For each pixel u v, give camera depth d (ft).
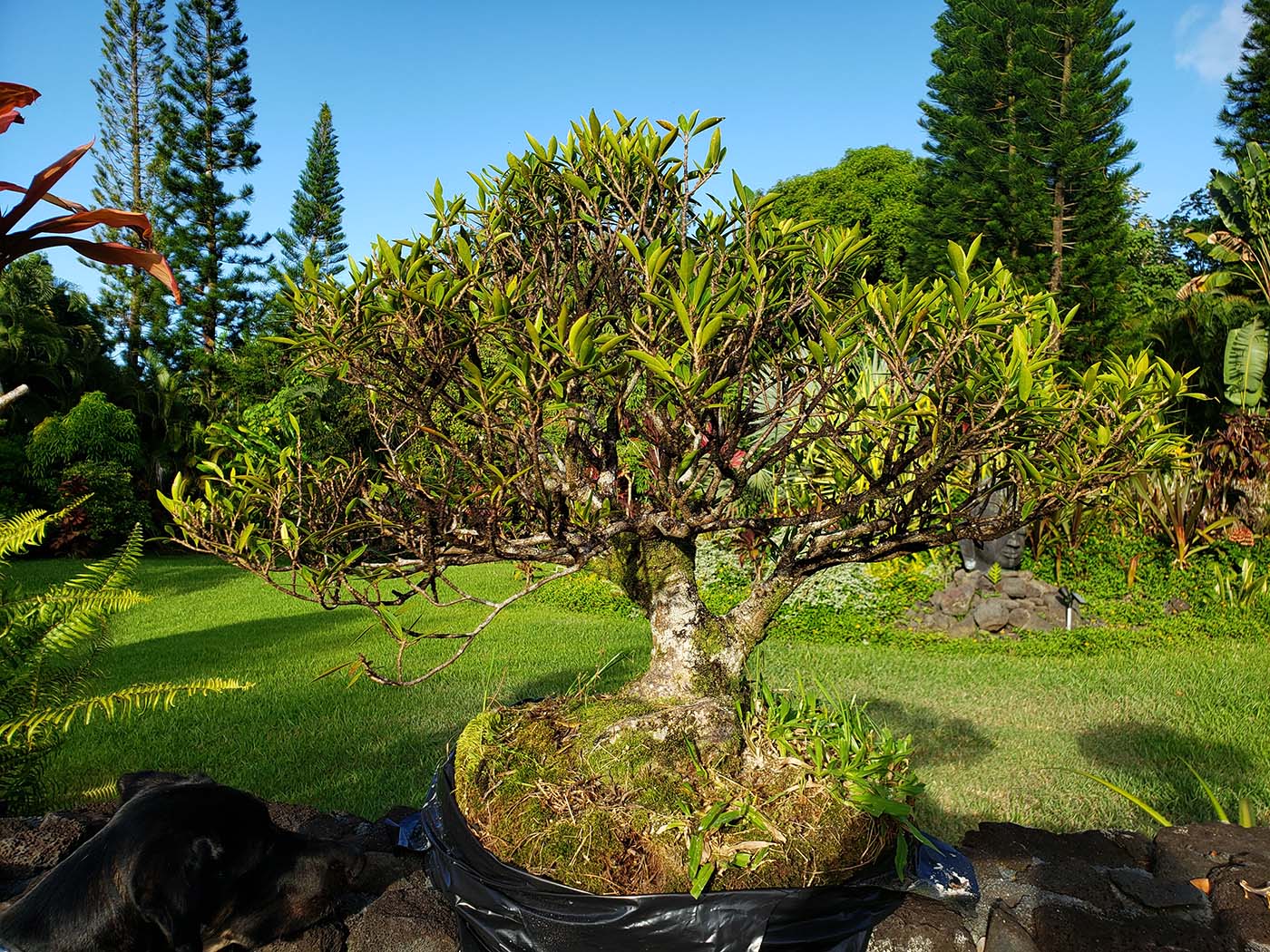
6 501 49.19
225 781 14.42
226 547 6.28
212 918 6.17
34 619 11.19
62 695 11.32
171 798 6.36
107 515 50.90
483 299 5.94
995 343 6.49
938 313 6.37
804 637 24.25
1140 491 26.81
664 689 7.77
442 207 7.08
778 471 8.09
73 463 52.47
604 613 28.48
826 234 6.72
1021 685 19.49
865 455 7.91
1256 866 7.38
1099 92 57.21
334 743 16.14
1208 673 20.08
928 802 13.25
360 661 6.53
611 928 5.95
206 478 6.62
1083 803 13.17
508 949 6.22
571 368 5.14
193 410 63.72
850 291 6.86
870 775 7.14
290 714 17.93
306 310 6.34
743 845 6.37
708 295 5.14
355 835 8.80
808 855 6.41
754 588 8.22
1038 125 59.16
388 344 6.34
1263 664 20.79
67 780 14.47
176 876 5.87
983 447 6.40
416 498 6.48
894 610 24.68
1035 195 57.00
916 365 6.63
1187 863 7.77
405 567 6.42
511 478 5.84
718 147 6.51
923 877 7.43
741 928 5.88
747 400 7.88
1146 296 74.54
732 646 7.87
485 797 6.95
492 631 25.58
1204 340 40.73
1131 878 7.59
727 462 6.31
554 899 6.12
